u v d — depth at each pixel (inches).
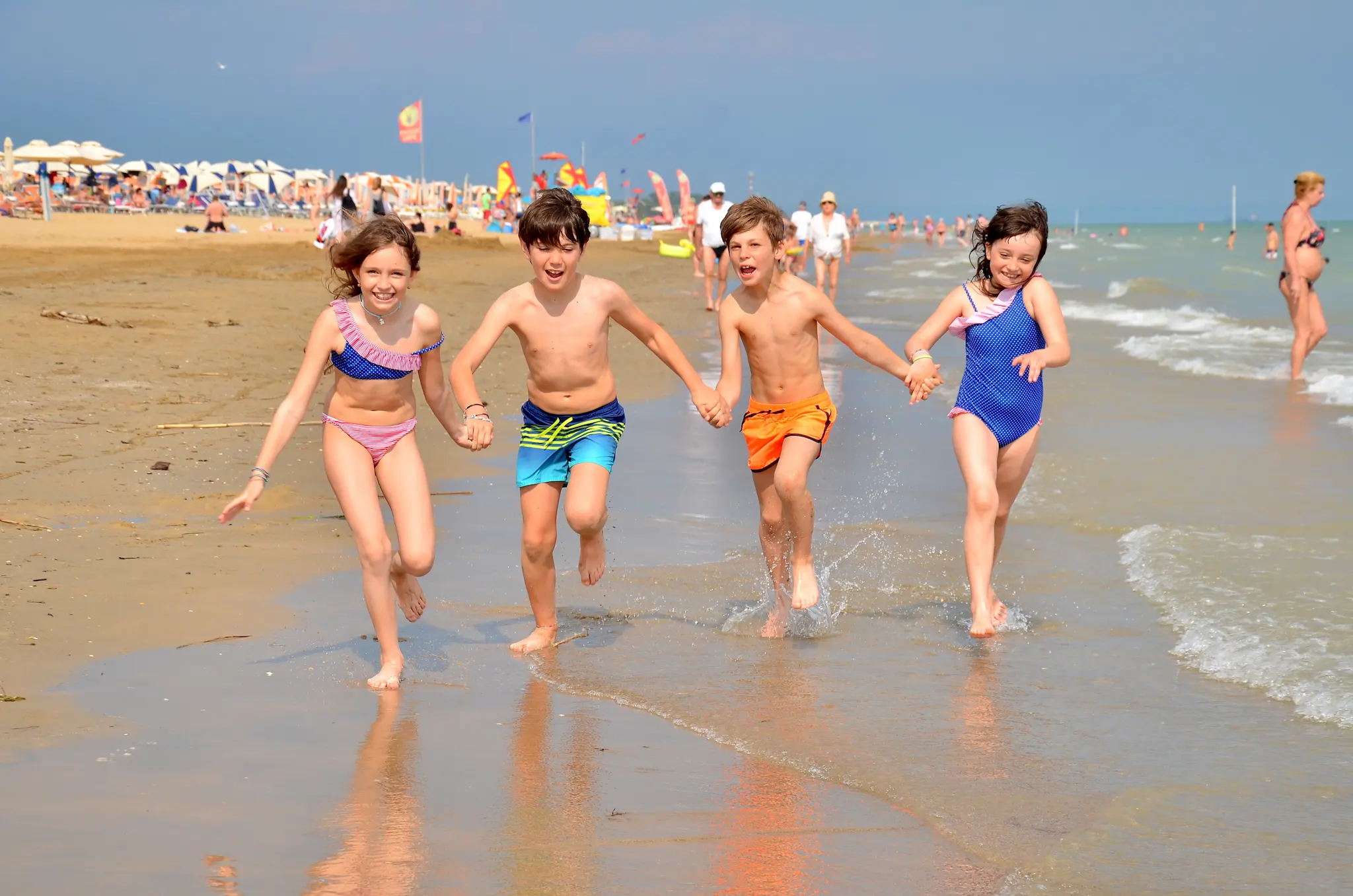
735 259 321.4
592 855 184.5
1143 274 2170.3
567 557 385.4
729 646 301.1
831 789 212.1
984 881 176.9
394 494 285.1
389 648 271.0
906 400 693.3
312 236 2373.3
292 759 221.0
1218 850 186.2
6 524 374.0
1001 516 338.6
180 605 309.4
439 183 4778.5
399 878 175.6
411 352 284.5
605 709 254.5
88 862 177.0
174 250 1705.2
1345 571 337.7
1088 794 207.6
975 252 336.5
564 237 298.2
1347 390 687.1
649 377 784.9
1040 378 330.6
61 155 2979.8
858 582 359.3
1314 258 741.3
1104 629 307.3
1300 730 234.8
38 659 267.1
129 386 625.9
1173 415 621.9
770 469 325.4
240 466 468.1
